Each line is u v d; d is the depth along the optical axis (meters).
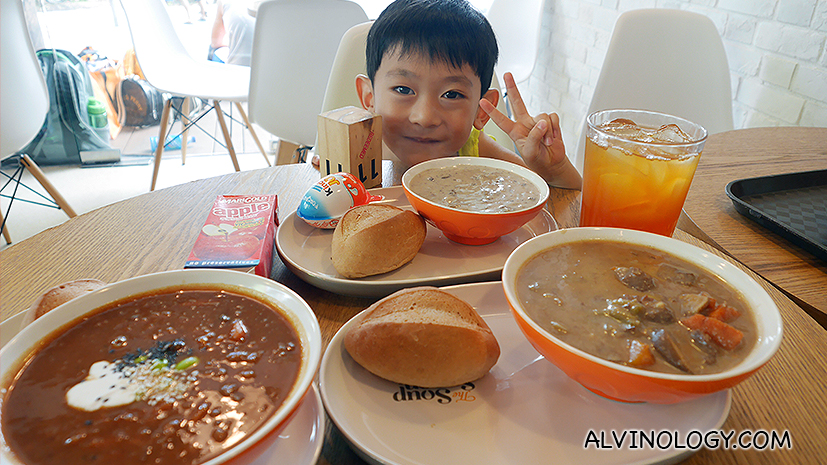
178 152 3.27
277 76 2.17
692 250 0.54
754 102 1.93
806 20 1.67
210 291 0.50
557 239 0.56
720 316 0.45
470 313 0.55
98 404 0.38
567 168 1.05
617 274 0.51
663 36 1.81
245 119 2.93
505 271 0.49
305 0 1.97
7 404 0.37
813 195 0.93
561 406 0.48
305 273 0.65
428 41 1.03
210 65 2.83
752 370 0.37
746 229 0.83
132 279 0.48
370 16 3.13
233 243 0.66
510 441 0.44
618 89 1.89
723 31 2.05
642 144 0.68
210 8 2.91
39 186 2.81
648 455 0.43
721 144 1.21
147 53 2.56
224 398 0.39
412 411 0.47
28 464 0.33
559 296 0.48
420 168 0.85
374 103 1.20
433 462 0.42
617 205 0.72
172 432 0.36
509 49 3.19
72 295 0.53
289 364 0.42
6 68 1.86
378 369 0.49
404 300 0.55
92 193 2.79
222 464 0.32
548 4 3.31
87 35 2.85
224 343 0.44
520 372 0.53
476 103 1.18
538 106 3.64
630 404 0.49
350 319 0.58
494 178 0.84
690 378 0.37
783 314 0.63
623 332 0.44
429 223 0.79
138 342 0.43
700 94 1.81
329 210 0.78
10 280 0.65
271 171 1.03
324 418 0.44
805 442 0.46
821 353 0.57
